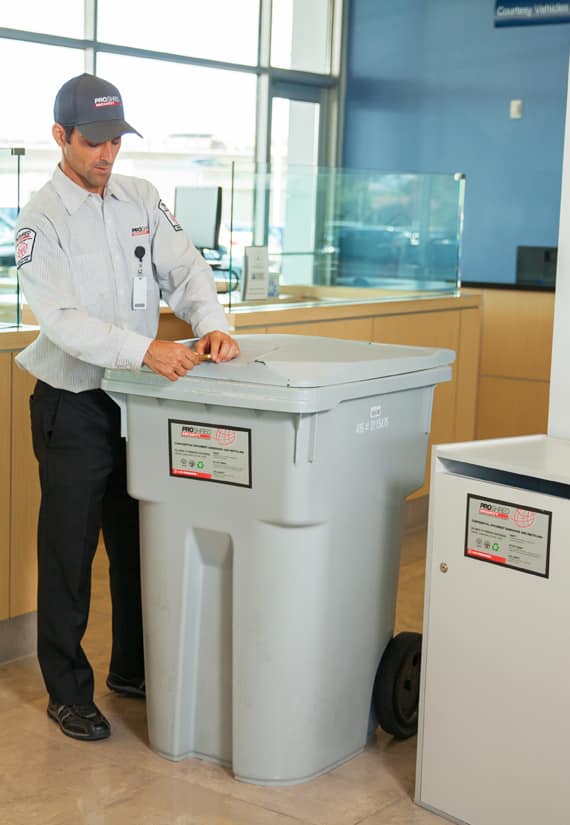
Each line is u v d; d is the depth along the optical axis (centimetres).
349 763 277
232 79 925
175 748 276
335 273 480
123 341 254
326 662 263
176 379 252
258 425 246
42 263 266
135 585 308
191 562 265
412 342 495
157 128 869
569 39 916
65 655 290
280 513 247
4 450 332
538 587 228
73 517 283
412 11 995
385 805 257
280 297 457
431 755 253
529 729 233
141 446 266
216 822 247
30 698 316
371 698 283
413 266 515
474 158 981
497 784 240
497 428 624
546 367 602
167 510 265
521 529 229
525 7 933
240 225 430
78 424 279
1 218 336
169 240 291
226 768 273
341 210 480
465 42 971
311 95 1012
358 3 1023
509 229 971
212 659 270
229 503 254
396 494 278
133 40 841
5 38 746
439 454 244
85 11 798
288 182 449
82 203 275
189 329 366
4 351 327
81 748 284
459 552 241
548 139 941
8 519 336
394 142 1024
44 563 288
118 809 253
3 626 342
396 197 500
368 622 276
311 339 292
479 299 534
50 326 262
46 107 783
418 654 289
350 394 248
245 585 255
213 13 899
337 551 259
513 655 234
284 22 968
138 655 313
